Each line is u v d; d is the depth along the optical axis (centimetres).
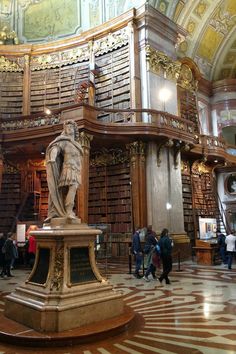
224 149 1781
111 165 1445
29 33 1758
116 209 1384
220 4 1823
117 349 381
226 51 2106
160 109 1466
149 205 1339
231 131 2234
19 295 471
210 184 1831
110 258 1325
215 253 1260
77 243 471
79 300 437
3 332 409
